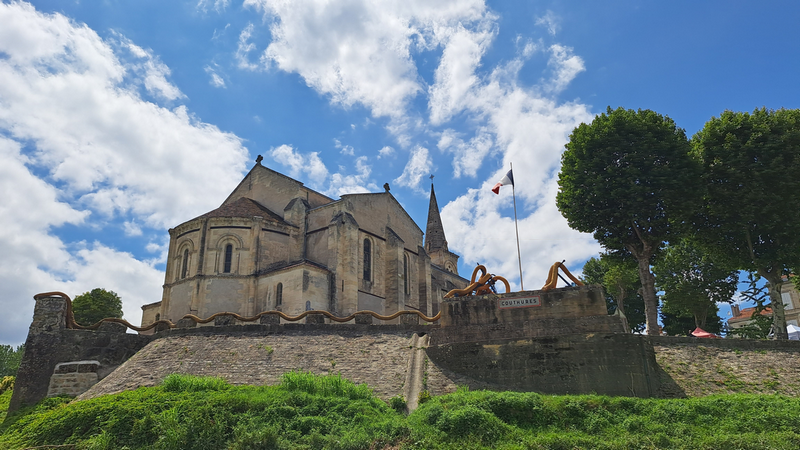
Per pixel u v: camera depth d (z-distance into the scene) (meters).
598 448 15.18
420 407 19.06
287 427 16.97
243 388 20.50
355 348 25.77
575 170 37.94
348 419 17.61
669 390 22.19
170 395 19.14
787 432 15.33
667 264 50.53
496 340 23.91
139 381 23.19
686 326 56.66
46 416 19.08
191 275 43.84
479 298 25.78
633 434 16.09
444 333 25.53
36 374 25.97
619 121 36.78
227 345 26.42
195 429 16.77
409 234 58.00
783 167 33.62
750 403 17.47
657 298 53.03
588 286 24.47
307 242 48.78
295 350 25.66
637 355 21.64
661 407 17.59
